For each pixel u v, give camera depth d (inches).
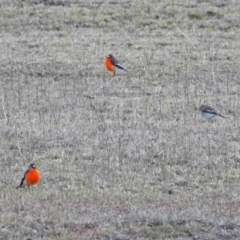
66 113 949.8
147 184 752.3
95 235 631.8
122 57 1184.2
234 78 1099.3
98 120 924.6
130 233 637.3
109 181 756.6
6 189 732.7
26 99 1004.6
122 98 1013.2
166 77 1101.1
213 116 920.3
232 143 857.5
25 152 831.7
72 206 683.4
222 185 752.3
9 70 1128.2
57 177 765.3
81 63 1157.7
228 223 653.3
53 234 636.1
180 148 836.6
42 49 1220.5
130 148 837.8
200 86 1061.8
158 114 945.5
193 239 634.8
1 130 887.1
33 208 679.1
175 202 698.8
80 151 832.3
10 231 639.1
